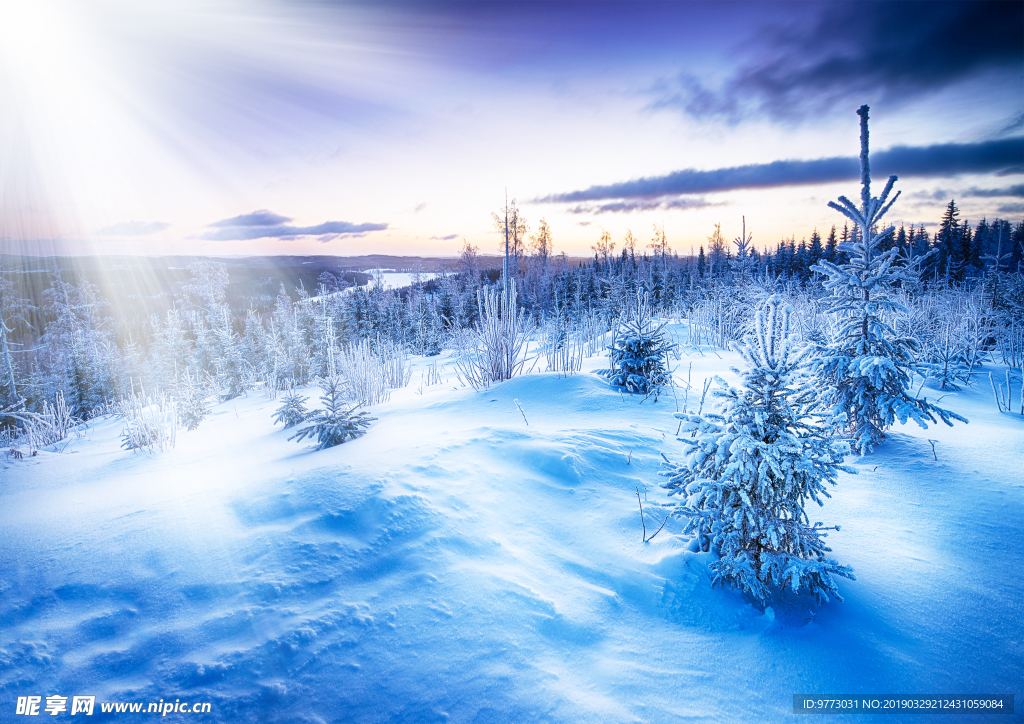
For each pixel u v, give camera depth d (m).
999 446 4.76
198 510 3.68
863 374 4.93
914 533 3.44
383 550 3.02
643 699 2.14
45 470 6.89
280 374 19.28
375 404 9.21
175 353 27.27
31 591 2.75
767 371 2.87
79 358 26.81
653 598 2.86
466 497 3.74
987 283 14.91
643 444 5.16
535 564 3.10
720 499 2.88
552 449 4.68
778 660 2.38
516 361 9.81
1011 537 3.26
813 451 2.81
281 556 2.96
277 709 1.99
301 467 4.62
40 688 2.07
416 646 2.33
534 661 2.30
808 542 2.84
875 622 2.61
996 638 2.45
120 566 2.96
